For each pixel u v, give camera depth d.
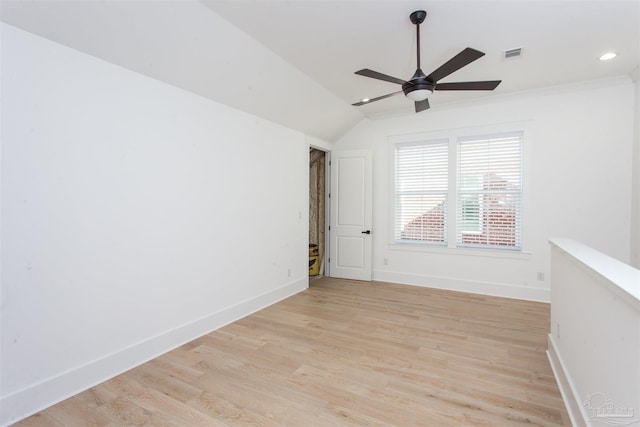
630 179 3.53
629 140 3.52
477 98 4.23
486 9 2.30
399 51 2.94
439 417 1.83
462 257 4.45
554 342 2.42
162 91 2.66
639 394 1.06
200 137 3.01
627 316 1.17
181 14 2.21
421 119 4.68
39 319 1.94
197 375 2.30
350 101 4.33
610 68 3.31
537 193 3.97
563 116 3.82
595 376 1.51
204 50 2.58
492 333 3.01
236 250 3.44
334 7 2.26
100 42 2.13
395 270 4.95
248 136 3.60
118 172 2.35
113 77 2.31
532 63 3.19
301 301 4.06
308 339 2.90
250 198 3.63
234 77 3.01
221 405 1.95
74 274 2.11
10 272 1.82
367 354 2.60
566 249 2.01
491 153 4.25
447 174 4.54
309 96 3.88
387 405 1.94
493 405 1.94
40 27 1.88
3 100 1.78
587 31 2.60
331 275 5.41
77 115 2.11
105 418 1.83
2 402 1.78
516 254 4.10
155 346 2.60
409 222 4.86
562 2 2.22
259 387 2.14
